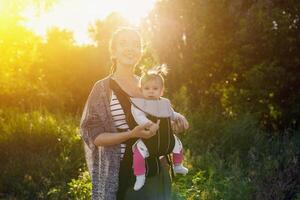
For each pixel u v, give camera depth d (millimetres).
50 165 9461
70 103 34469
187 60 22188
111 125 3904
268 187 6840
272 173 7164
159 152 3893
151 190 3924
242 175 7555
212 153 9438
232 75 20906
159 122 3885
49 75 39719
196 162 8555
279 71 18312
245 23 18812
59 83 39906
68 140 10992
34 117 12648
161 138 3883
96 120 3947
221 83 21375
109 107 3922
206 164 8539
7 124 12562
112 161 3875
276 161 7590
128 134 3727
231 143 10602
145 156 3855
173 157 4195
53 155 10273
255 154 9055
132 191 3910
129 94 3979
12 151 10500
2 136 11039
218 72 21234
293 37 18625
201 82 21844
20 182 8977
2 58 15914
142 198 3906
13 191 8750
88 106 3980
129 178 3908
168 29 22625
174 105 13141
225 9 20453
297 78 18875
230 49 20406
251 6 19469
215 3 20391
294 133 12555
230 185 7055
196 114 12539
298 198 6523
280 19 18250
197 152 9930
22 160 9906
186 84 22406
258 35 18719
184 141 10656
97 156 3977
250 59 19359
